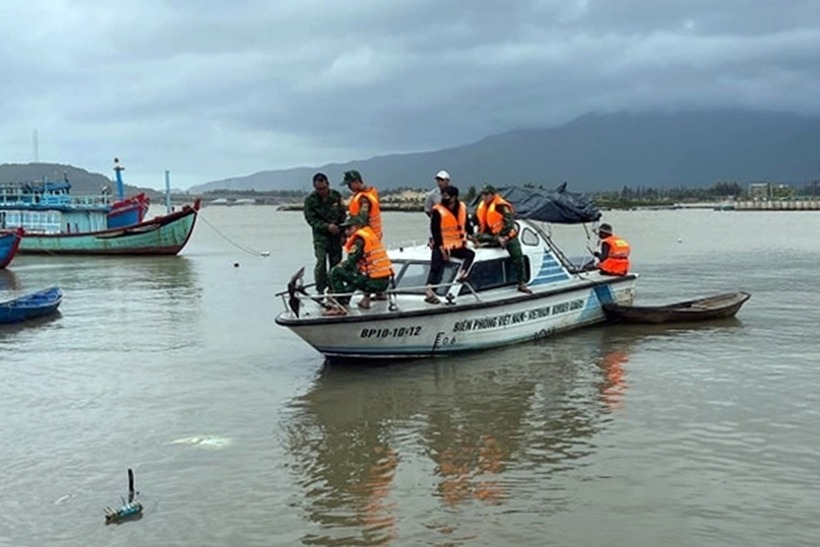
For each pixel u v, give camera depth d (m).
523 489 8.62
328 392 12.67
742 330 17.55
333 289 13.81
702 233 69.88
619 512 8.01
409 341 14.27
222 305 23.25
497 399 12.12
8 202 48.22
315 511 8.19
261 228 96.81
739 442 9.98
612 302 18.41
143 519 8.11
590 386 12.78
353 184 13.85
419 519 7.94
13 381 13.89
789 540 7.38
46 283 30.50
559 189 19.75
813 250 45.66
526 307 15.88
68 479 9.24
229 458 9.79
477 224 16.34
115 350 16.50
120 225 47.12
